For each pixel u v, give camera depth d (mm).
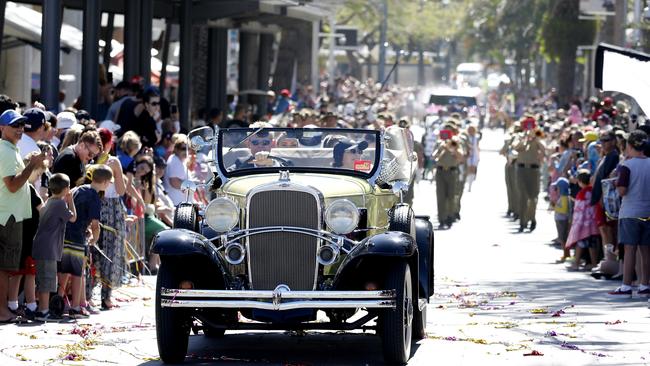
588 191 49656
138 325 33844
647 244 41156
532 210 68625
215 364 28562
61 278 34938
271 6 76125
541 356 29375
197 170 50125
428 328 34125
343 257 28625
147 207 45406
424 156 105375
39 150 34938
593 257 49719
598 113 79375
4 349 29609
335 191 29359
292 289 28328
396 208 29969
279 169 30891
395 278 27984
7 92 84812
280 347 31188
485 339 31922
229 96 98000
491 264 52281
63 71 85000
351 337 32875
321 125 63969
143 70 67188
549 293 42344
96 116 56656
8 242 33031
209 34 88812
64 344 30609
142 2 67188
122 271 37500
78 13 88000
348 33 199750
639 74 45281
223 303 27547
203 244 28047
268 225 28438
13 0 63375
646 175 41000
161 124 56562
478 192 96750
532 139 68188
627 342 31516
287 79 124750
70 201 34000
